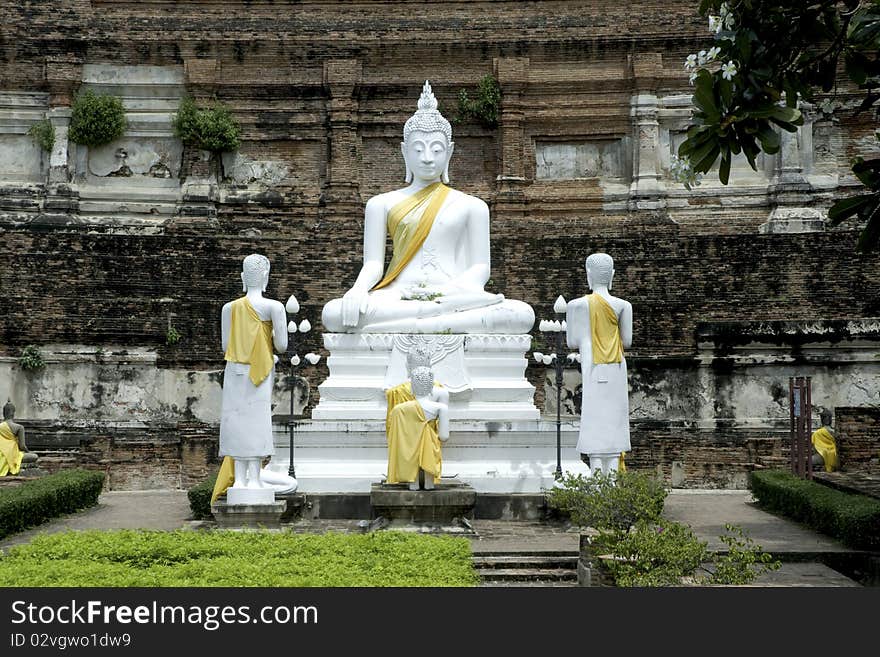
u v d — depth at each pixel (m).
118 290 23.56
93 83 28.05
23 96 27.88
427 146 19.52
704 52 11.14
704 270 24.02
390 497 13.39
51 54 27.72
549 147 28.61
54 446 22.25
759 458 20.36
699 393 22.84
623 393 15.61
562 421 16.98
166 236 24.23
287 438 16.45
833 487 15.81
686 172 11.05
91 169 28.17
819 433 20.52
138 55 28.03
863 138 27.36
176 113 27.98
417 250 19.12
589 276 15.87
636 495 11.67
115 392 22.83
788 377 22.70
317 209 28.00
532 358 24.00
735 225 27.45
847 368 22.58
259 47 28.00
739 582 9.63
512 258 25.02
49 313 22.81
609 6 28.19
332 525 14.88
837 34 10.91
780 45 10.70
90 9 28.12
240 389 14.31
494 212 28.02
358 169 28.19
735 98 10.23
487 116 28.12
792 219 26.80
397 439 14.18
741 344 22.75
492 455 16.36
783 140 27.34
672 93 28.08
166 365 23.08
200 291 24.08
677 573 9.61
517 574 12.01
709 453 20.59
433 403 14.29
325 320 17.78
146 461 20.80
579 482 12.12
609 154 28.53
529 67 28.23
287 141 28.34
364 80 28.20
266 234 27.47
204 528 14.74
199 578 8.94
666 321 23.42
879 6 10.59
